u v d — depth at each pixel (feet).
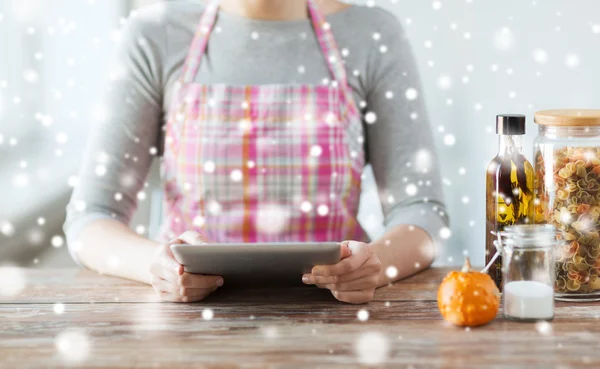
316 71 5.98
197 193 5.76
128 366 3.33
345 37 6.08
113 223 5.38
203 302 4.37
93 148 5.79
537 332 3.73
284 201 5.77
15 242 8.50
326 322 3.94
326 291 4.57
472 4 9.66
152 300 4.43
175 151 5.86
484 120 9.53
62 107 11.25
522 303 3.89
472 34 9.75
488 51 9.31
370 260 4.26
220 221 5.75
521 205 4.36
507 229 3.97
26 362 3.39
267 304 4.30
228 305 4.30
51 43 11.09
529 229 3.91
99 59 11.58
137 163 5.91
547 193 4.27
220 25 6.01
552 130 4.26
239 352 3.49
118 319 4.04
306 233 5.79
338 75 5.97
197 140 5.74
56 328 3.89
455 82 10.16
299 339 3.67
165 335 3.75
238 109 5.77
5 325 3.95
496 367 3.28
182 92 5.87
